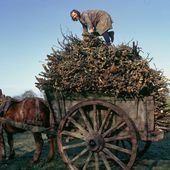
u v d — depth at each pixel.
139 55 6.95
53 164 7.87
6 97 8.46
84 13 7.89
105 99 6.77
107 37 7.94
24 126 7.77
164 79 6.77
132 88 6.50
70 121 6.80
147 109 6.62
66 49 7.11
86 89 6.73
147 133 6.59
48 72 6.96
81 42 7.06
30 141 11.62
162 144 10.79
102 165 7.77
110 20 8.02
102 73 6.67
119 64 6.71
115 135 6.74
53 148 7.93
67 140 6.95
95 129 6.63
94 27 7.98
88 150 6.65
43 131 7.46
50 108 7.04
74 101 6.89
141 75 6.55
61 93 6.89
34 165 7.79
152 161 8.18
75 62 6.74
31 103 7.85
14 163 8.15
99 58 6.71
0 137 8.28
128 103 6.67
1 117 8.11
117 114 6.70
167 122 6.69
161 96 6.73
